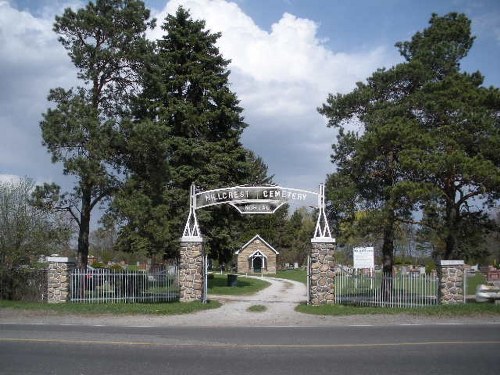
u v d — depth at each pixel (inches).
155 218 971.3
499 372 349.7
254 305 845.8
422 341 482.6
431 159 835.4
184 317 715.4
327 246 834.2
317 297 824.3
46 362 381.1
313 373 346.0
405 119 927.0
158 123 1013.2
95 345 458.3
